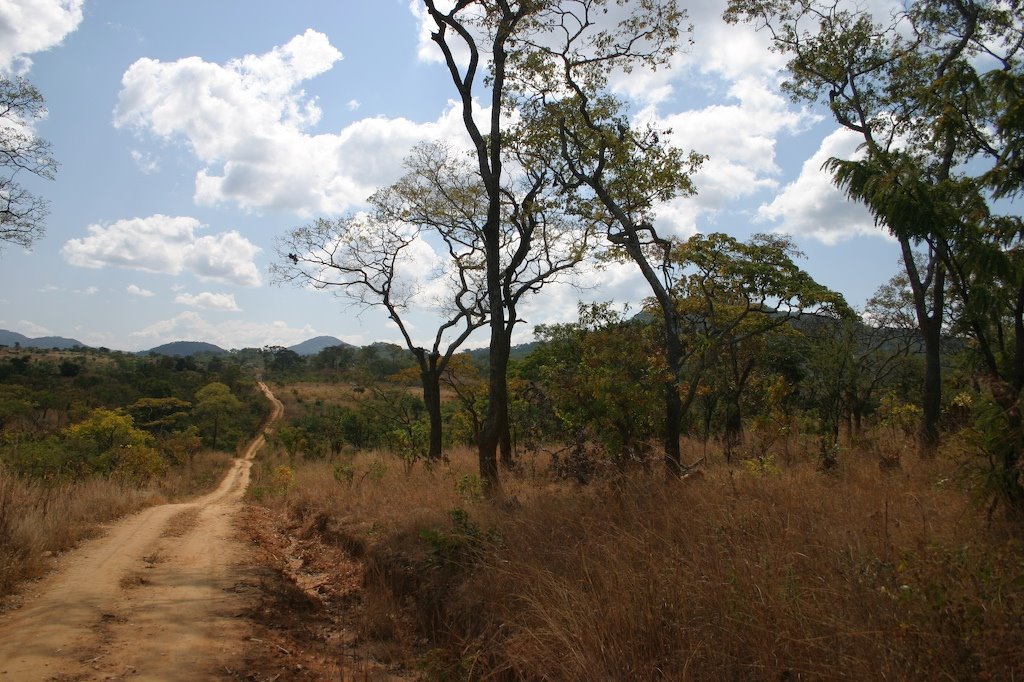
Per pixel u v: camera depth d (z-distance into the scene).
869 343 22.72
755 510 6.51
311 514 14.33
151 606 6.83
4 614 6.39
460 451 21.70
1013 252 7.03
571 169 13.53
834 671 3.62
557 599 5.39
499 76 12.16
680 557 5.45
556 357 20.59
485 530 8.15
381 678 5.79
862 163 7.79
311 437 44.25
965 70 7.73
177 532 12.00
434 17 12.24
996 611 3.76
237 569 8.94
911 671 3.54
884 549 5.11
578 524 7.38
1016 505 5.73
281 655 5.90
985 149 7.86
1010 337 8.96
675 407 11.40
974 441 6.00
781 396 13.58
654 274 12.30
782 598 4.35
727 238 12.97
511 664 5.19
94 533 11.23
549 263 16.58
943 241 7.24
